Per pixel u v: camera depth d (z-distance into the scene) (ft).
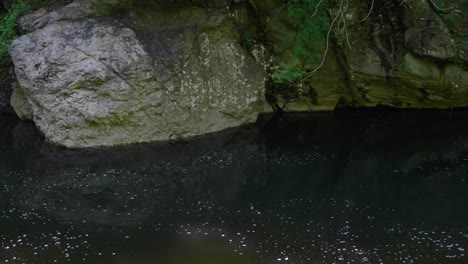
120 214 20.03
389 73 29.35
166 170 23.97
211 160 25.09
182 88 27.30
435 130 28.35
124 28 27.20
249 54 30.50
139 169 24.00
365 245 17.80
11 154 25.54
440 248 17.53
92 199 21.21
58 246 17.74
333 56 30.01
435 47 28.07
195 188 22.31
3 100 31.30
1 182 22.59
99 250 17.53
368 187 22.41
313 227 19.08
